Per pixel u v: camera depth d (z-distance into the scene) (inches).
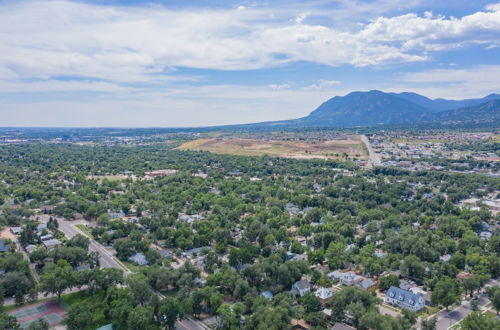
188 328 6835.6
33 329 6181.1
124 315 6614.2
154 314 6845.5
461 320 7214.6
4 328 6205.7
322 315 7007.9
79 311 6752.0
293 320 7185.0
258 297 7381.9
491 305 7819.9
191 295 7352.4
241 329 6569.9
